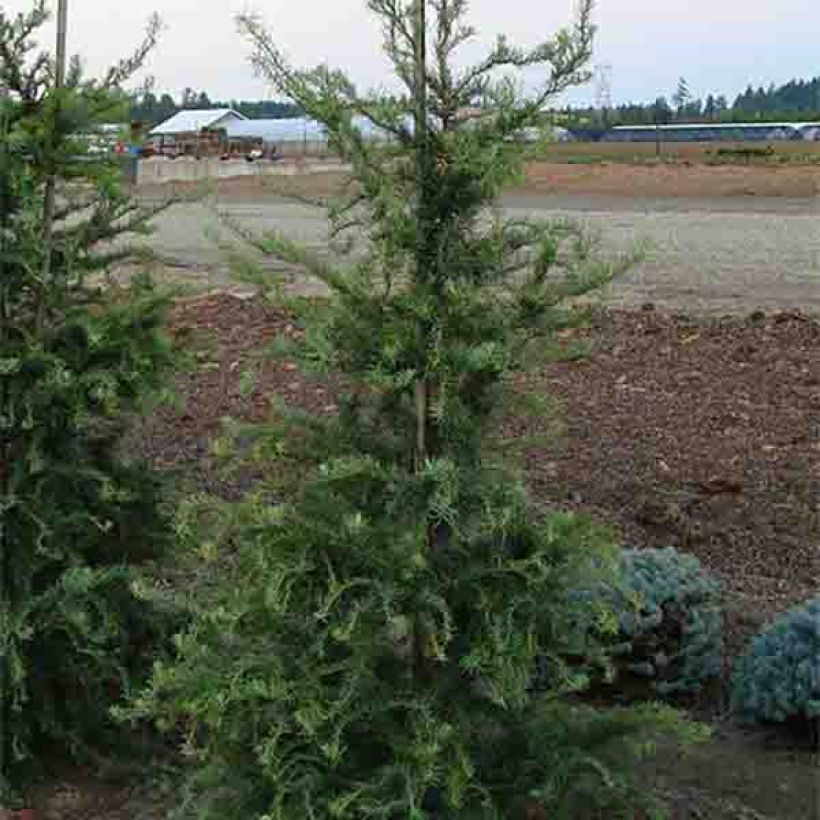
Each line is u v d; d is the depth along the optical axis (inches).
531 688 149.6
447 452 133.8
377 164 131.8
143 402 173.6
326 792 132.8
